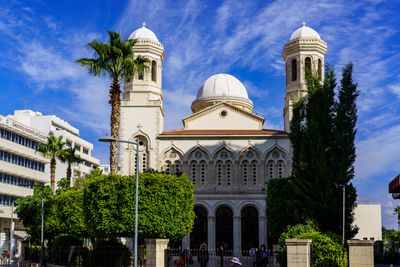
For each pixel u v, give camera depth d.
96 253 42.34
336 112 41.81
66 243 58.53
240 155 79.00
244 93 94.56
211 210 77.06
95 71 45.94
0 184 86.31
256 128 83.56
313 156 40.53
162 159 79.31
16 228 96.38
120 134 79.12
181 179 42.81
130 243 58.00
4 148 87.75
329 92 42.62
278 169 78.62
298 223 39.97
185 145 79.44
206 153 79.19
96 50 46.31
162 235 40.84
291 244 27.39
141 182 40.81
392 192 31.00
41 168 103.25
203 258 48.06
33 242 68.31
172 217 41.09
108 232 40.69
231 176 78.56
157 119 79.56
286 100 81.88
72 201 56.41
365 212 72.00
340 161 40.44
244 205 77.06
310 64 80.62
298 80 80.31
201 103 92.75
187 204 43.19
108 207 40.84
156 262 34.31
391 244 84.31
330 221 39.75
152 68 82.19
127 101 79.88
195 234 77.38
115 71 45.81
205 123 84.06
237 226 76.50
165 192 41.09
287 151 78.50
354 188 40.50
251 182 78.50
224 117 84.06
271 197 51.16
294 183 41.91
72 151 78.94
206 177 78.69
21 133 93.50
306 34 81.62
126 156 78.50
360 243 27.73
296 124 45.03
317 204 39.50
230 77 95.19
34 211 66.81
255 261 46.97
